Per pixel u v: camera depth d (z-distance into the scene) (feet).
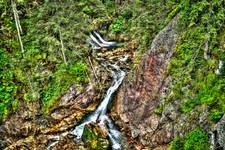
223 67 56.59
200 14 65.67
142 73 69.05
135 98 68.54
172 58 65.46
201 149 52.08
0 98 73.51
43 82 76.43
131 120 67.67
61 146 68.33
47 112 72.43
